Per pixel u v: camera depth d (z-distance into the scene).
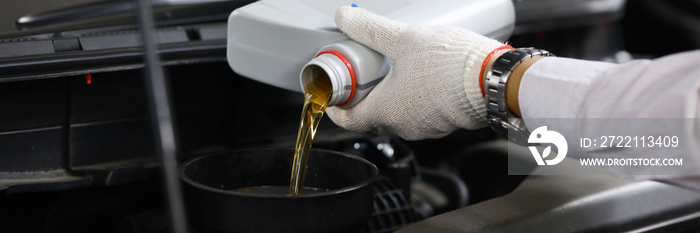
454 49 0.82
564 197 0.85
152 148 0.91
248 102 0.97
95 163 0.90
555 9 1.11
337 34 0.85
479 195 1.08
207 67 0.93
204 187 0.75
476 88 0.80
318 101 0.83
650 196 0.86
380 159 0.99
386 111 0.85
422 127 0.86
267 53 0.87
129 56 0.86
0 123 0.85
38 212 0.85
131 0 0.91
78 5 0.90
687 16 1.49
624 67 0.73
